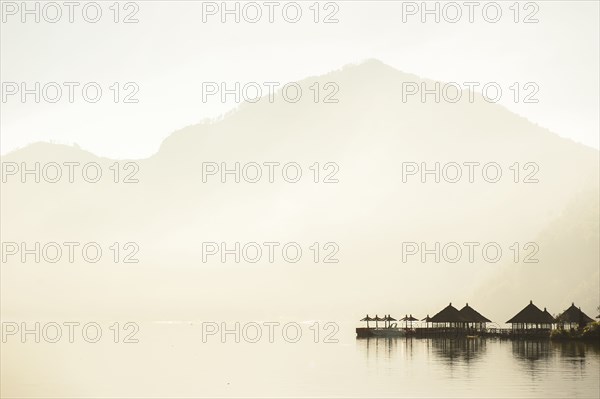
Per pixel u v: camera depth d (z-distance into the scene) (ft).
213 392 191.72
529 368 232.12
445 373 222.89
